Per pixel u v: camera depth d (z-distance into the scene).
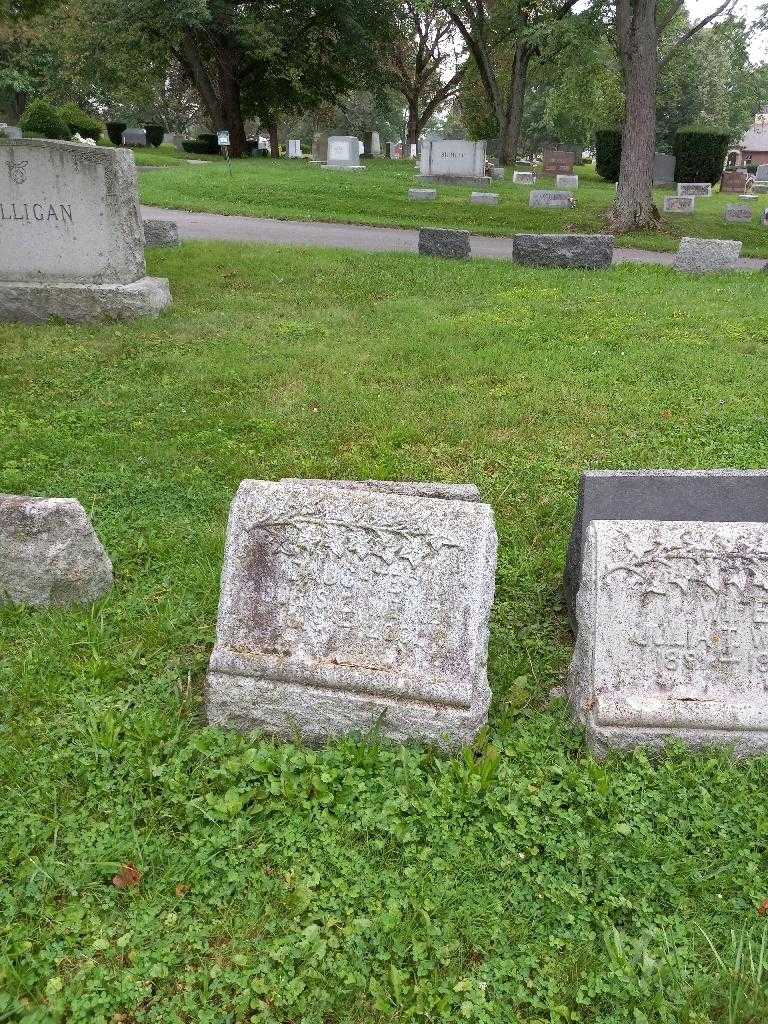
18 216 10.73
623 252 19.14
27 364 9.02
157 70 38.69
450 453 7.00
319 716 3.79
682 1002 2.72
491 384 8.83
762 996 2.73
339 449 7.02
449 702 3.69
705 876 3.14
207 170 31.12
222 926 2.96
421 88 53.19
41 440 6.89
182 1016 2.71
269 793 3.47
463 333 10.75
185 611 4.64
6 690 3.99
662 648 3.75
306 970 2.79
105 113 67.81
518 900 3.07
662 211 27.67
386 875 3.13
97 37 35.00
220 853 3.23
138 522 5.64
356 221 21.53
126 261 11.08
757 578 3.73
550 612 4.92
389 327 11.05
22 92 40.97
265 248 16.25
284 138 82.62
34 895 3.03
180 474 6.42
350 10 37.78
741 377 9.05
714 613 3.74
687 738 3.70
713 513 4.52
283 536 3.90
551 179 36.56
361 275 14.39
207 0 34.91
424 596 3.78
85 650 4.31
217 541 5.36
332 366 9.16
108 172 10.62
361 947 2.87
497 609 4.89
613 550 3.78
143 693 4.03
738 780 3.54
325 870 3.17
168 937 2.91
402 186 29.27
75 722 3.77
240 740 3.75
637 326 11.23
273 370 8.99
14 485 6.10
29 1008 2.67
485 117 48.69
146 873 3.15
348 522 3.86
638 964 2.84
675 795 3.46
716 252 15.64
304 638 3.83
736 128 57.72
